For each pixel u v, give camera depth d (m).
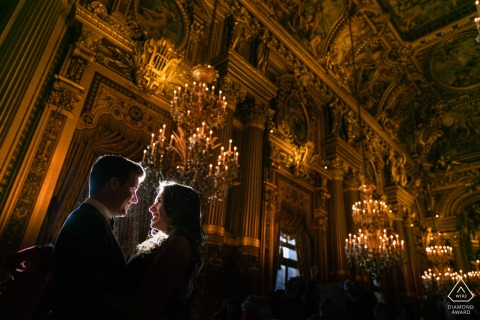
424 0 12.14
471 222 16.86
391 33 13.07
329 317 3.26
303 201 9.80
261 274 7.52
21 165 4.57
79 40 5.61
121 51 6.29
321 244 9.63
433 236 15.84
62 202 4.93
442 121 17.27
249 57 8.95
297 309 3.82
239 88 7.90
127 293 1.30
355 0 11.33
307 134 10.52
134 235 2.40
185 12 7.68
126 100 6.20
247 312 3.13
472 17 12.22
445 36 13.18
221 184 5.07
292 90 10.46
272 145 8.95
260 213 8.11
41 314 1.36
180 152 5.23
